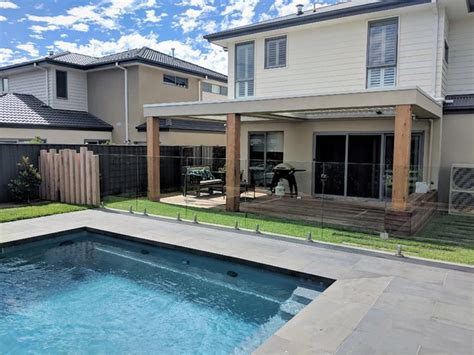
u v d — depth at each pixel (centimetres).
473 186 1093
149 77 1919
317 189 1375
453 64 1230
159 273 682
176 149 1585
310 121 1369
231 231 857
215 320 510
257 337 466
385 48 1161
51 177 1250
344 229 878
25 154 1231
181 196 1426
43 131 1661
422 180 1103
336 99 899
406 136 812
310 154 1380
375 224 933
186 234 830
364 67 1198
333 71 1252
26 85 1978
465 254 682
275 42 1360
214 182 1401
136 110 1881
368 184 1265
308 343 384
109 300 571
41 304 557
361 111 1172
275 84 1366
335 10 1178
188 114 1159
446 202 1168
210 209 1144
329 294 506
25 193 1196
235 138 1084
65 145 1309
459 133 1148
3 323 500
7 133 1536
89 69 1953
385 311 455
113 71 1934
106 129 1936
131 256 776
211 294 594
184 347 446
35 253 792
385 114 1174
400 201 821
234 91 1460
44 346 449
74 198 1207
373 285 537
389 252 693
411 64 1123
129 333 477
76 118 1884
